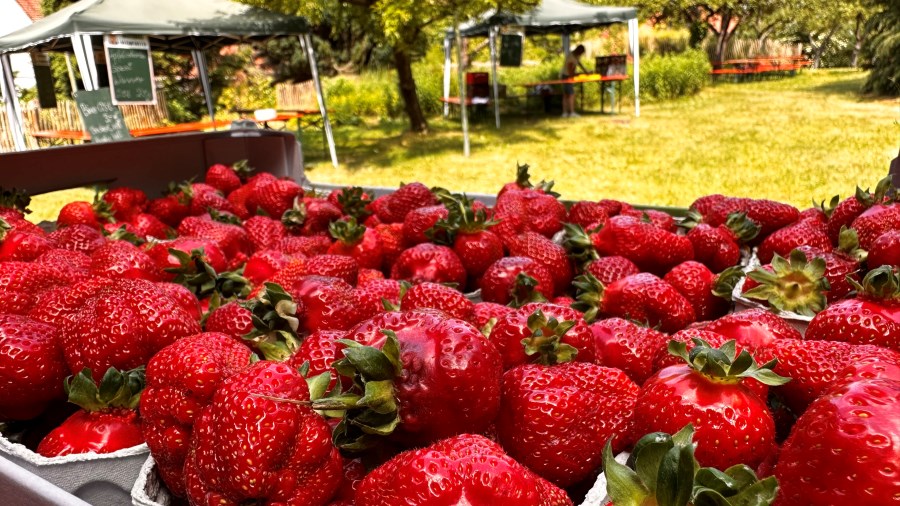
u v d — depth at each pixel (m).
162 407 1.44
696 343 1.27
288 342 1.80
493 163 11.48
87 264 2.62
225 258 2.85
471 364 1.25
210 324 2.02
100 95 6.38
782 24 30.69
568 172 10.27
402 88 15.08
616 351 1.77
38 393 1.82
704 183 8.91
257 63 25.39
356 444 1.25
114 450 1.60
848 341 1.67
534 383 1.42
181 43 13.27
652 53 27.95
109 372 1.63
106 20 9.10
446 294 1.95
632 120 16.06
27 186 3.63
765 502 0.95
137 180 4.15
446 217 2.89
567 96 17.44
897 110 14.47
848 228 2.65
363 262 2.91
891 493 0.98
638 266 2.71
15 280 2.23
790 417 1.57
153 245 2.82
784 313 2.07
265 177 4.09
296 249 3.04
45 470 1.52
